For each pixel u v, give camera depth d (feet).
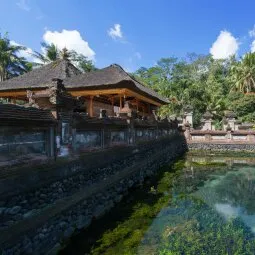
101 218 28.48
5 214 17.01
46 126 21.36
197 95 134.41
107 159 32.17
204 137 89.92
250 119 123.54
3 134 17.38
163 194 38.04
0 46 104.63
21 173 18.56
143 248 22.13
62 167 23.18
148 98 67.36
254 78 153.48
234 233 25.53
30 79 60.80
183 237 24.25
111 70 57.36
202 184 44.75
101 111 31.30
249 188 42.34
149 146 50.78
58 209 22.06
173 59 192.54
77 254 21.06
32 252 18.88
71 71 64.39
